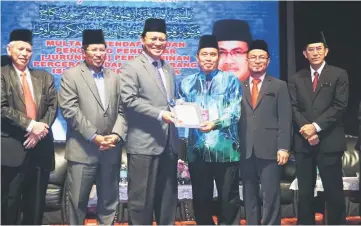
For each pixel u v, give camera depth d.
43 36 6.27
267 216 4.68
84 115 4.43
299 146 4.69
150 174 4.46
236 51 6.43
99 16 6.34
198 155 4.53
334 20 6.58
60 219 6.06
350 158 6.50
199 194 4.57
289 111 4.67
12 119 4.30
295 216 6.17
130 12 6.38
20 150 4.40
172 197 4.54
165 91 4.51
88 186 4.48
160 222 4.52
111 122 4.50
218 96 4.54
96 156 4.46
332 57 6.61
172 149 4.52
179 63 6.39
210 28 6.43
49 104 4.51
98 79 4.55
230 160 4.50
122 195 5.43
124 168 5.90
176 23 6.39
